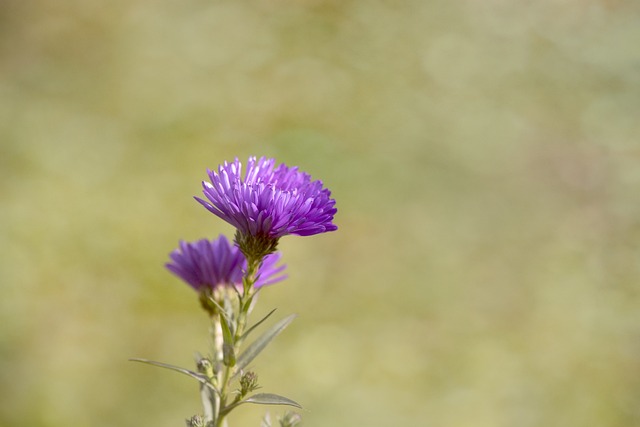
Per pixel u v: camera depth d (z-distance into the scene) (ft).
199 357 1.48
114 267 4.79
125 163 5.59
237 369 1.43
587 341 4.55
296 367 4.26
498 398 4.21
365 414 4.05
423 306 4.78
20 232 4.88
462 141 6.07
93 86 6.38
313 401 4.09
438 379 4.31
